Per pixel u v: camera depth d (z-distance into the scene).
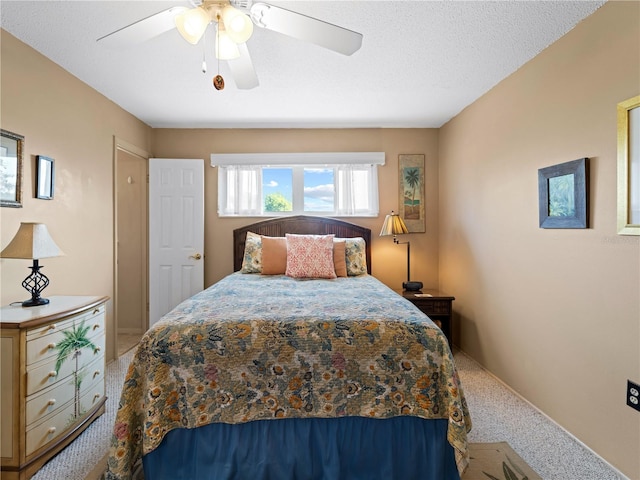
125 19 1.95
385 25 1.98
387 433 1.64
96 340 2.20
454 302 3.61
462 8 1.84
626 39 1.68
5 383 1.66
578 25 1.97
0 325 1.66
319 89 2.90
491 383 2.75
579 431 1.98
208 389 1.62
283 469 1.60
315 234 3.90
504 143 2.70
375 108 3.36
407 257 3.89
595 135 1.86
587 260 1.92
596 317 1.87
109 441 1.98
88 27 2.02
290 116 3.59
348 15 1.89
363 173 4.02
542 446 1.94
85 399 2.09
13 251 1.87
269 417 1.63
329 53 2.31
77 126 2.68
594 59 1.86
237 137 3.96
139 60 2.41
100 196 2.98
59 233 2.49
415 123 3.86
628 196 1.67
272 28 1.59
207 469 1.58
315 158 3.91
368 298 2.16
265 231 3.89
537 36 2.09
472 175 3.21
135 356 1.63
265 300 2.10
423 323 1.73
